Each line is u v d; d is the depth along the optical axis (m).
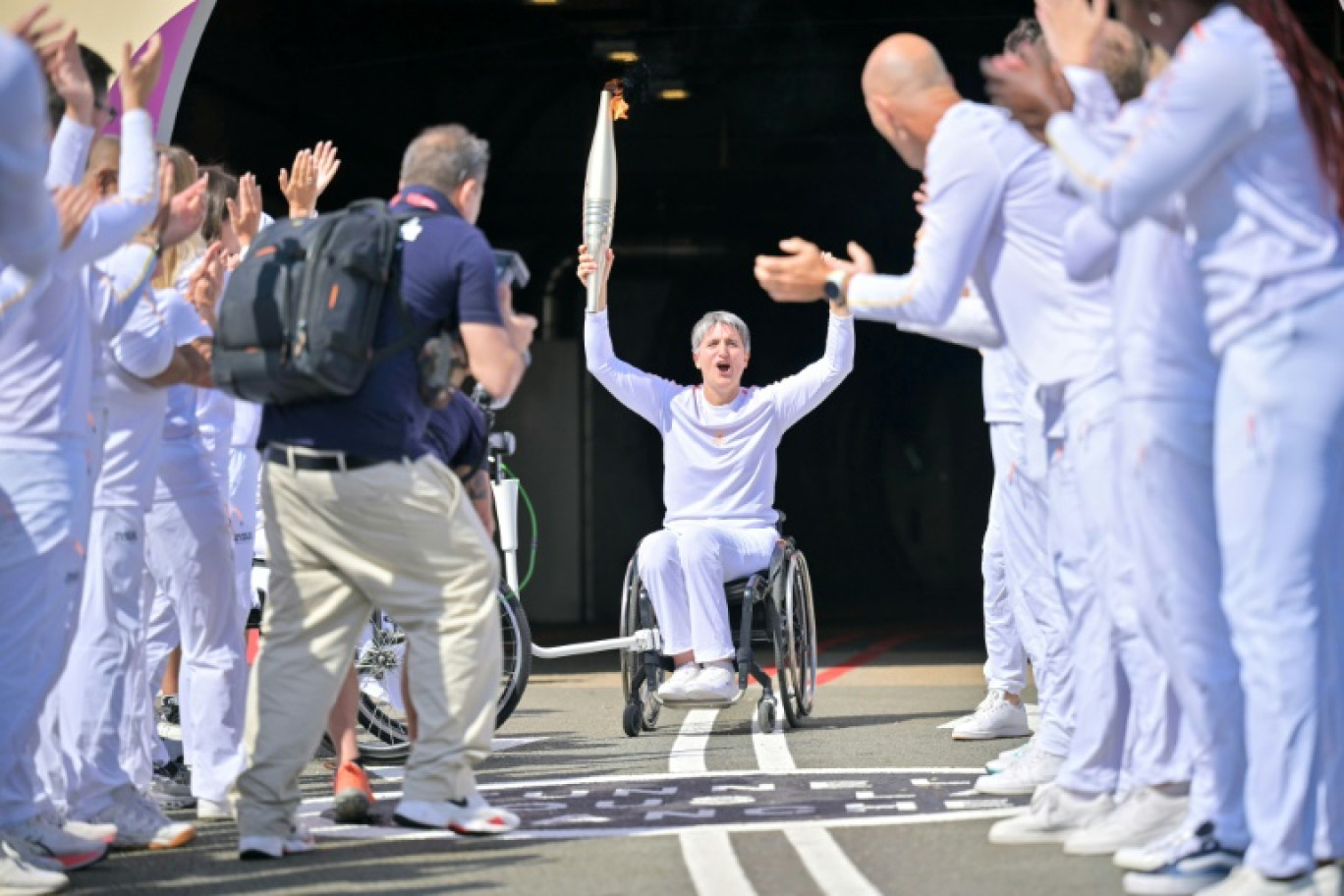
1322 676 7.80
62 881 9.13
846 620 43.22
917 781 12.58
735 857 9.55
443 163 10.52
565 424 46.12
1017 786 11.91
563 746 15.65
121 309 10.27
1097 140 8.64
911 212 47.44
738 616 25.58
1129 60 9.75
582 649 15.96
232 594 11.92
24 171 8.30
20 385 9.36
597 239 16.47
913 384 65.38
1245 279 7.76
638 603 16.47
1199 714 8.48
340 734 11.55
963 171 9.52
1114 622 9.52
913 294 9.62
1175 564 8.46
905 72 9.95
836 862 9.34
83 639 10.69
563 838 10.34
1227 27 7.71
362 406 9.95
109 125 17.05
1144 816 9.41
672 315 49.56
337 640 10.28
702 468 16.55
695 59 39.28
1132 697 9.83
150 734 12.07
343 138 37.03
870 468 65.19
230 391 9.93
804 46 39.12
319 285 9.68
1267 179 7.75
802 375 16.75
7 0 16.61
